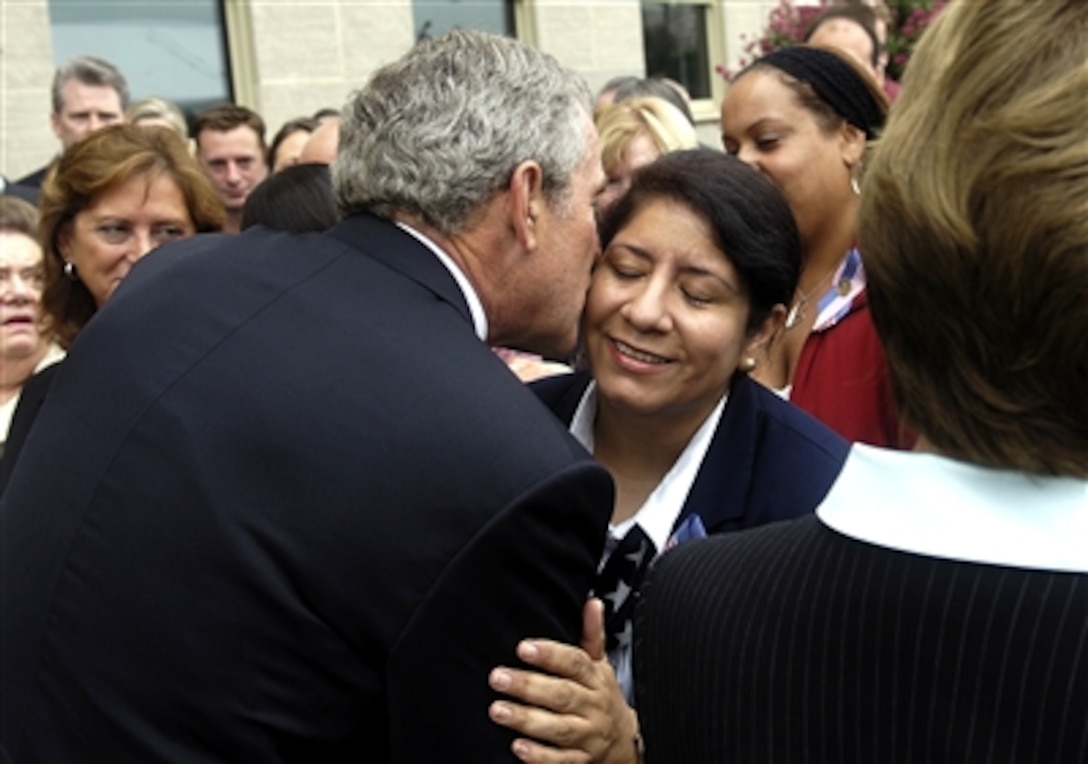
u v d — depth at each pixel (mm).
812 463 1639
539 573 1184
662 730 1000
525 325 1509
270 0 5977
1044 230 708
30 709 1230
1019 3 751
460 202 1383
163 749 1158
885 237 787
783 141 2344
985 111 745
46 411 1362
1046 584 751
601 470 1210
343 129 1469
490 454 1172
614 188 2619
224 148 4402
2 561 1319
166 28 5801
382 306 1305
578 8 7340
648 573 1058
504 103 1397
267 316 1300
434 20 6781
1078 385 740
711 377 1631
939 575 787
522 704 1213
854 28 4258
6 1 5090
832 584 847
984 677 756
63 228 2414
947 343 777
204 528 1183
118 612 1192
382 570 1156
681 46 8258
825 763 826
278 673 1160
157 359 1290
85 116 4457
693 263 1580
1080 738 722
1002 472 787
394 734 1179
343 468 1177
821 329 2234
